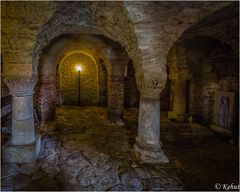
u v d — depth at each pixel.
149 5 3.20
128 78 10.81
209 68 6.94
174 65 7.91
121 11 3.44
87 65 11.12
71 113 9.05
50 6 3.18
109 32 4.61
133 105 10.99
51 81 6.91
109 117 7.60
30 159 4.00
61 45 6.74
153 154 4.17
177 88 7.86
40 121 6.81
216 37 4.79
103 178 3.46
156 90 4.13
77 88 11.22
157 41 3.75
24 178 3.40
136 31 3.61
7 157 3.95
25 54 3.69
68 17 3.96
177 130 6.55
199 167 3.96
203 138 5.77
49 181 3.33
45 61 6.62
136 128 6.78
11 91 3.96
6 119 5.56
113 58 7.09
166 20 3.50
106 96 11.08
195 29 4.34
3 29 3.37
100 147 4.96
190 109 7.99
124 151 4.72
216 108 6.48
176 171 3.78
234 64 5.77
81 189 3.12
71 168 3.81
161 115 8.99
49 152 4.57
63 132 6.15
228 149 4.96
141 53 3.85
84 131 6.31
